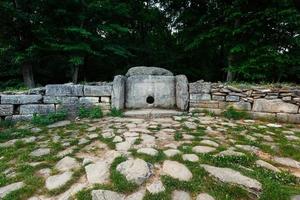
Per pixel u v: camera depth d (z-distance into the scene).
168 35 16.06
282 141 4.14
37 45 10.24
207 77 14.79
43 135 4.65
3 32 10.30
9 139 4.53
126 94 6.97
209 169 2.90
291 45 10.28
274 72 11.03
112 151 3.54
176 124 5.17
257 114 5.91
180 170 2.88
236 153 3.42
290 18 9.05
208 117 5.98
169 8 14.76
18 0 10.23
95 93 6.43
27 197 2.54
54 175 2.94
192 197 2.42
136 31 16.34
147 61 15.38
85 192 2.49
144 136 4.23
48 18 10.69
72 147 3.87
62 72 14.20
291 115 5.59
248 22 9.50
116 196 2.43
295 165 3.28
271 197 2.40
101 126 5.09
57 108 6.23
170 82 7.00
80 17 10.79
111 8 11.66
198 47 12.67
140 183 2.63
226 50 12.53
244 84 6.57
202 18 11.41
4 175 3.03
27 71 11.06
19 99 5.96
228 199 2.37
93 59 14.24
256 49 9.48
